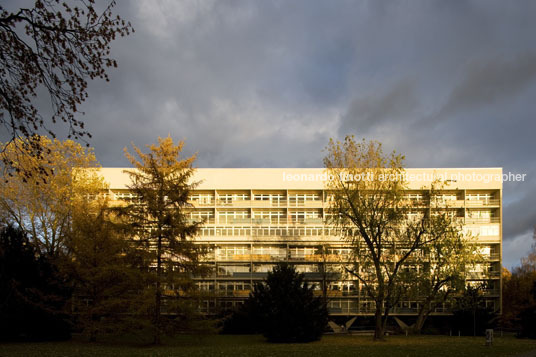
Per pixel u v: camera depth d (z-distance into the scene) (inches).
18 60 514.3
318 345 1233.4
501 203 2645.2
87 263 1407.5
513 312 2593.5
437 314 2502.5
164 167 1409.9
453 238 1576.0
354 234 1598.2
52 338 1343.5
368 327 2561.5
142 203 1375.5
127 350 991.6
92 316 1406.3
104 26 535.2
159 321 1311.5
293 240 2618.1
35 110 555.5
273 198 2785.4
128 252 1331.2
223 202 2709.2
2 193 1635.1
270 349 1043.3
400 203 1594.5
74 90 550.0
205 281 2588.6
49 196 1706.4
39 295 1309.1
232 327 2001.7
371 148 1601.9
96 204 1756.9
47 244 1732.3
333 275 2317.9
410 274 1498.5
